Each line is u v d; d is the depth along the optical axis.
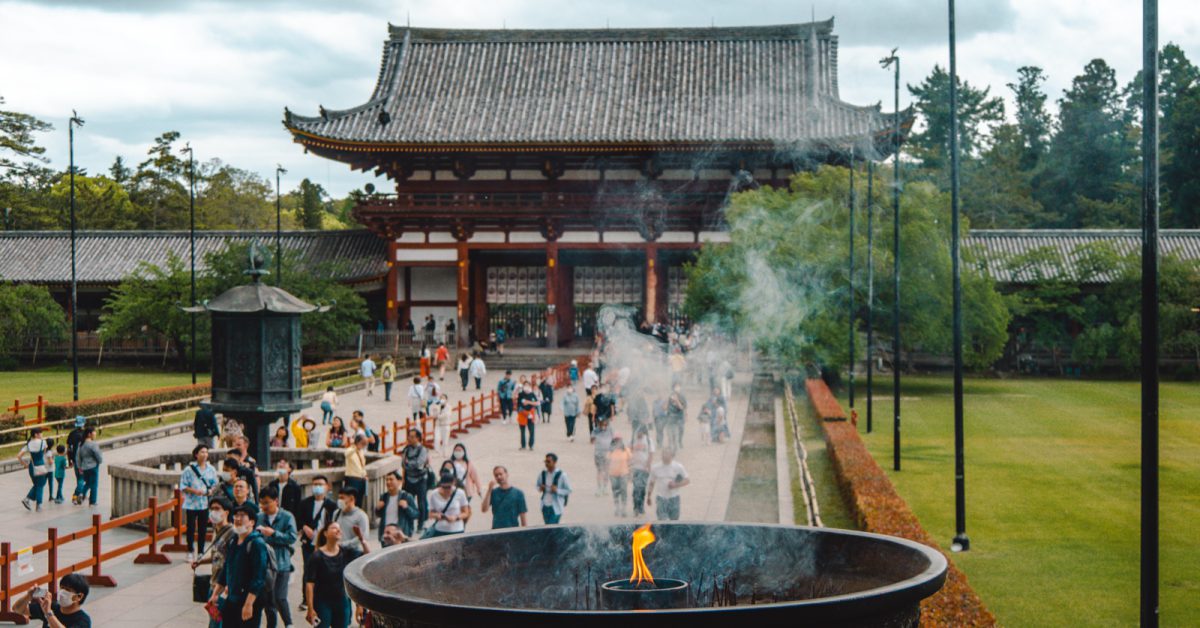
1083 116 124.56
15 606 18.42
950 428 48.12
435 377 67.50
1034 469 37.00
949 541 26.36
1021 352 79.94
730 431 44.66
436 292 82.94
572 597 8.77
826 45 88.31
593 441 41.94
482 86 85.94
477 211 79.50
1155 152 14.17
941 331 63.09
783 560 8.96
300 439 34.97
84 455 30.09
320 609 16.56
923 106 135.25
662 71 86.50
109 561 23.08
